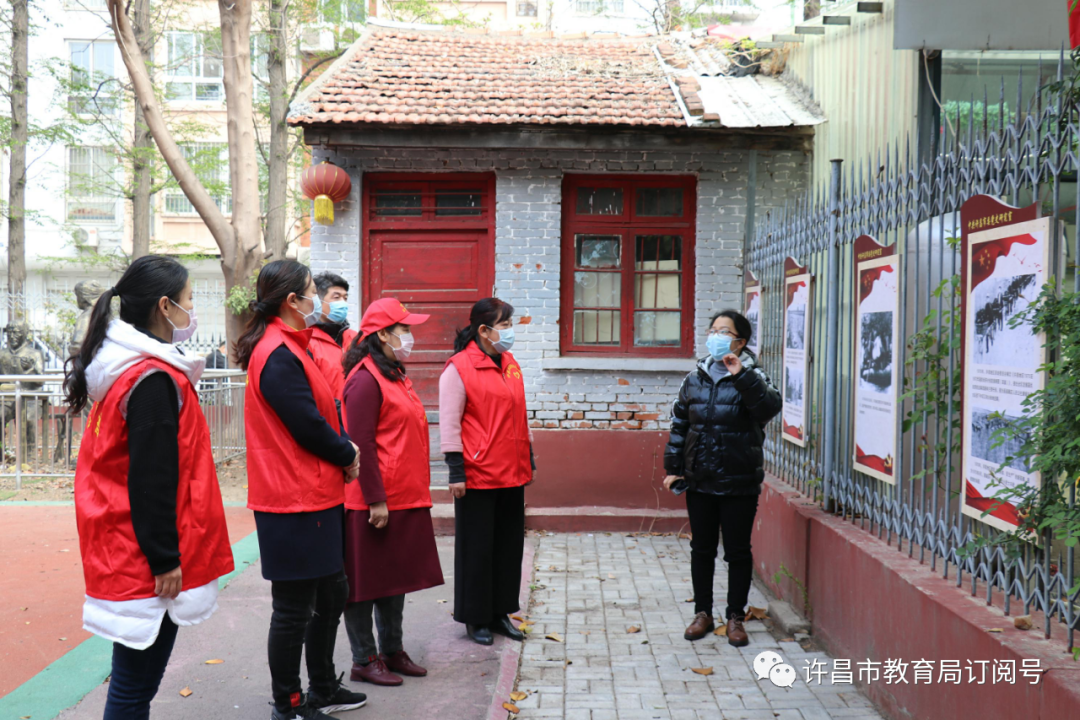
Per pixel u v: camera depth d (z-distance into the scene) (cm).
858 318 446
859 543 421
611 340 808
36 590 541
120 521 253
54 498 830
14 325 1076
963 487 332
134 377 253
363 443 396
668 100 786
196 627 482
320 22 1572
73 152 2303
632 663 449
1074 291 276
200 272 2355
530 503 775
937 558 391
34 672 411
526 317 781
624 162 777
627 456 774
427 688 404
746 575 484
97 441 256
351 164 777
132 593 251
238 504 812
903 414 399
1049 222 275
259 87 1889
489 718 369
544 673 435
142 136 1598
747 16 1825
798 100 777
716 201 778
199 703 379
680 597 570
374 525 397
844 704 395
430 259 801
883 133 613
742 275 780
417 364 802
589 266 804
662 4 1833
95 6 2280
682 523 760
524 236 779
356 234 781
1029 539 290
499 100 779
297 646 333
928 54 558
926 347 371
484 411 471
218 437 962
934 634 330
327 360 466
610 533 759
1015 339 293
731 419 475
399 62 865
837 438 495
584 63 888
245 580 576
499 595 484
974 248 323
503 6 2408
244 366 332
